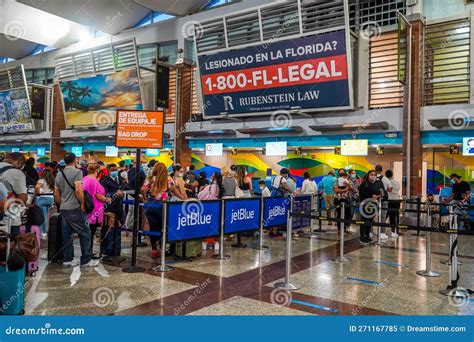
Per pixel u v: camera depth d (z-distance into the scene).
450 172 12.03
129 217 8.83
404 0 12.45
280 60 12.48
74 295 4.50
